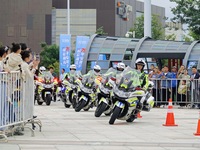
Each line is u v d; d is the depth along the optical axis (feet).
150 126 67.05
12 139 52.85
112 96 68.90
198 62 113.09
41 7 376.07
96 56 128.98
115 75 74.69
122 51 127.03
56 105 112.78
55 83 117.70
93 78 88.99
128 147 49.14
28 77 57.06
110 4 411.34
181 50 119.44
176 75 104.68
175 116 82.99
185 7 176.04
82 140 52.95
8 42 375.66
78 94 91.71
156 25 269.64
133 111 69.05
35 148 47.65
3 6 376.07
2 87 51.75
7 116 53.01
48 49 277.85
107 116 80.38
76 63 152.35
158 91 104.68
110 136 56.44
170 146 50.24
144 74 69.15
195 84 102.22
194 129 64.03
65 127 65.00
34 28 375.66
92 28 410.52
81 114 85.10
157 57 121.70
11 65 55.26
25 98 56.44
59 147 48.57
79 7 411.54
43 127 64.75
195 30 176.86
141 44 123.65
